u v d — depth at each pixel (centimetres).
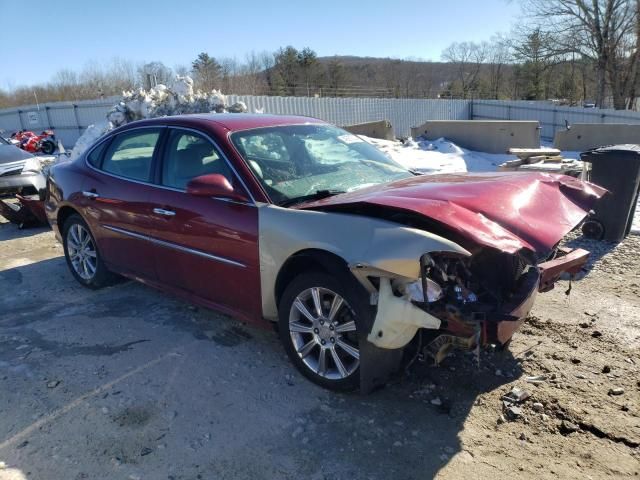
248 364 354
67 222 505
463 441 274
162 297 477
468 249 284
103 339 396
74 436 283
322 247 293
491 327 271
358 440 276
